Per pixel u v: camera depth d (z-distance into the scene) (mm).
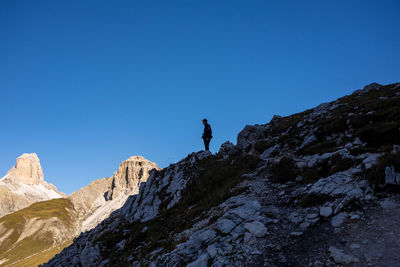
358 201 10852
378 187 11039
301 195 13398
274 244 10219
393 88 25516
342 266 8062
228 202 16141
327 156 15258
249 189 17000
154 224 22453
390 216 9398
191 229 16078
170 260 12203
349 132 17453
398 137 13625
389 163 11211
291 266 8883
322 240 9609
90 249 23984
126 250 21266
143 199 30625
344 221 10109
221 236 12133
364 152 13758
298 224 11094
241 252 10305
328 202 11664
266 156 21750
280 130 25562
